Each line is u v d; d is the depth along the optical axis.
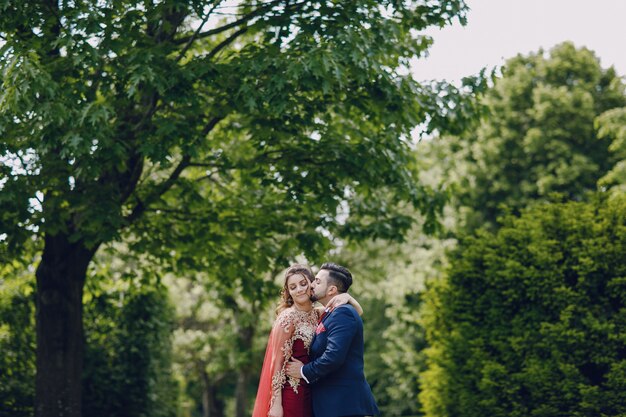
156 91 8.67
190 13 9.11
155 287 12.08
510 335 10.12
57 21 8.47
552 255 10.02
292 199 9.44
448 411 10.71
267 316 20.80
